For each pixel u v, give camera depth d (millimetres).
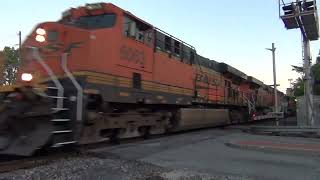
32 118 11461
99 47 14172
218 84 29391
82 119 12586
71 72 13516
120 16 15305
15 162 11094
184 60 21859
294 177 10547
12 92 11594
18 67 13320
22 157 12133
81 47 13672
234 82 34531
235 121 34375
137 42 16672
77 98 12539
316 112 29891
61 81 13023
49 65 13547
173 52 20375
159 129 19625
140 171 10508
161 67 18781
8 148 11414
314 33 27266
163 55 19062
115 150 13828
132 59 16219
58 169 10195
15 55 13562
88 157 12219
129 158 12531
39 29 13297
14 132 11453
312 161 13094
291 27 27172
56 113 11875
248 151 15312
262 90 46156
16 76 13305
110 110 15148
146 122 18062
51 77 12578
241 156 13883
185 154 13891
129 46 16016
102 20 15078
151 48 17891
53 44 13672
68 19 15422
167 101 19328
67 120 12250
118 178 9641
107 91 14500
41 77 12781
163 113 19953
